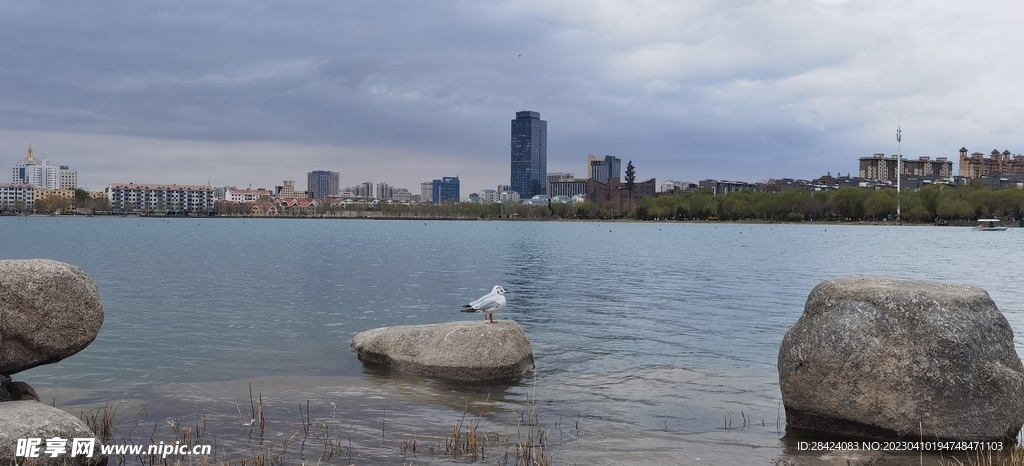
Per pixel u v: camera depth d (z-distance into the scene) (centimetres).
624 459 1037
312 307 2686
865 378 1100
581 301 2964
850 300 1138
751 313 2600
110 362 1688
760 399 1388
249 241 8875
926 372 1059
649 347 1931
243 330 2152
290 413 1256
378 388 1446
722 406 1336
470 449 1045
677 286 3606
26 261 1041
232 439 1098
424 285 3562
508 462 1005
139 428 1150
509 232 14300
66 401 1330
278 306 2695
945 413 1055
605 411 1298
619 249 7550
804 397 1162
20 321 999
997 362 1063
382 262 5206
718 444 1109
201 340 1981
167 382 1495
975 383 1048
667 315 2548
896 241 9831
